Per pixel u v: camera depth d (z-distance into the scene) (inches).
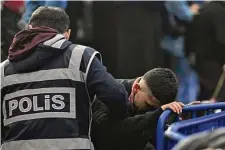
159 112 270.2
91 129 285.6
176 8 558.9
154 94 278.5
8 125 278.4
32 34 275.7
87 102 273.7
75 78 270.7
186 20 562.3
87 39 555.2
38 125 270.2
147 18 549.3
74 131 270.1
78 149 269.6
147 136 277.9
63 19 284.2
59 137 269.3
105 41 551.2
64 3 519.5
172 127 232.7
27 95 273.3
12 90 277.4
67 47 274.4
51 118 269.9
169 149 252.4
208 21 547.5
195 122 253.4
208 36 549.6
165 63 570.9
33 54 273.1
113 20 548.4
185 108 270.8
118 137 282.4
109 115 275.7
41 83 272.1
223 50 547.8
